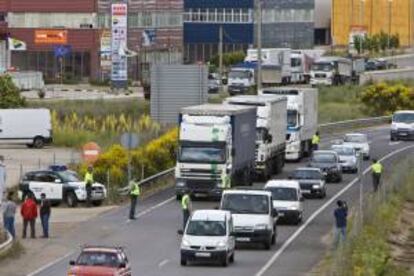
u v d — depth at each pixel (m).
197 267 101.50
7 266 101.69
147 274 96.88
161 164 167.12
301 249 113.06
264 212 114.06
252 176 158.88
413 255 115.81
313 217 136.00
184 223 119.06
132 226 126.88
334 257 100.56
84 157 162.00
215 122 144.50
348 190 161.00
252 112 157.25
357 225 111.31
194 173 144.12
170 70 199.25
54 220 132.12
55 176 145.25
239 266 102.56
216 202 145.50
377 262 95.38
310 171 154.25
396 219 135.75
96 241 116.38
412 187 155.88
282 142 174.25
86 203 144.50
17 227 126.88
